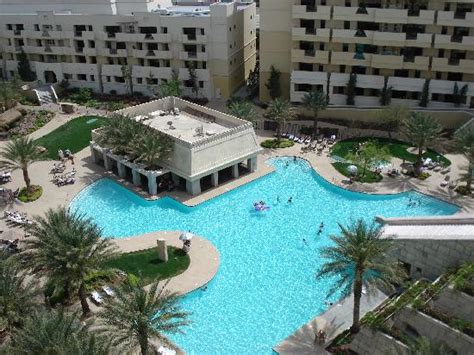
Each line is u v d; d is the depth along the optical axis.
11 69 108.62
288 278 50.81
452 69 79.44
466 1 76.00
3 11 105.50
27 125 87.12
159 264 51.94
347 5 82.25
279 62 90.38
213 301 47.88
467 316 38.53
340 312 45.09
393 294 46.16
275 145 77.94
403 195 64.44
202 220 60.88
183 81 97.12
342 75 84.56
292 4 84.81
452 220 47.94
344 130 80.94
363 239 40.09
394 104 83.75
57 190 67.00
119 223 60.53
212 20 91.12
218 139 65.88
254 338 43.69
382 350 38.34
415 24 79.62
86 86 103.75
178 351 41.91
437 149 75.00
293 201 64.56
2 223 59.19
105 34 97.38
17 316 38.53
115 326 38.12
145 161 67.06
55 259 41.72
